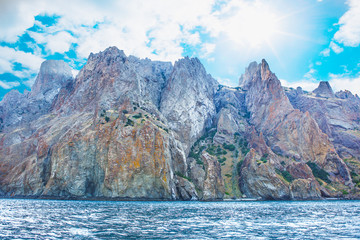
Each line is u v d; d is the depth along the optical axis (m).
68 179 149.38
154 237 39.25
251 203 126.50
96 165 151.62
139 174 139.75
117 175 139.88
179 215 68.25
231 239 38.19
